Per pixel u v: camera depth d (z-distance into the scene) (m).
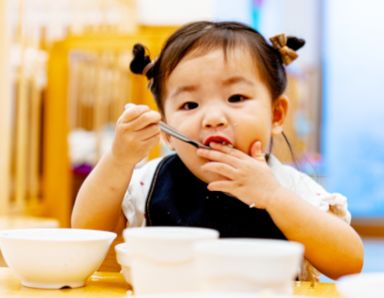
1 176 2.58
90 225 0.92
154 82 1.03
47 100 2.89
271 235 0.97
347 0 5.12
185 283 0.54
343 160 5.13
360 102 5.11
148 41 2.64
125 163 0.88
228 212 0.98
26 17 2.80
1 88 2.55
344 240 0.85
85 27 3.43
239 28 1.00
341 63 5.13
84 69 3.29
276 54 1.04
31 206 2.81
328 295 0.67
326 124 5.15
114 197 0.91
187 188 1.03
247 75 0.93
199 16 4.79
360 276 0.55
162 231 0.60
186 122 0.92
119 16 3.69
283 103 1.05
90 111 3.36
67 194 2.88
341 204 0.98
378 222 5.12
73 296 0.65
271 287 0.47
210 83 0.92
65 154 2.88
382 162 5.10
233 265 0.46
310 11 5.21
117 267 0.96
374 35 5.06
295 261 0.49
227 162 0.86
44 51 2.90
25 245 0.69
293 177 1.04
